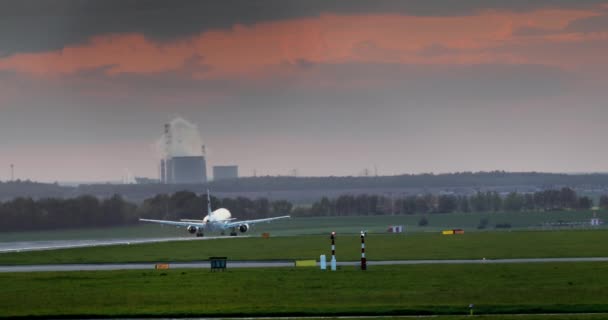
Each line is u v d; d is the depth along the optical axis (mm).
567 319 191375
